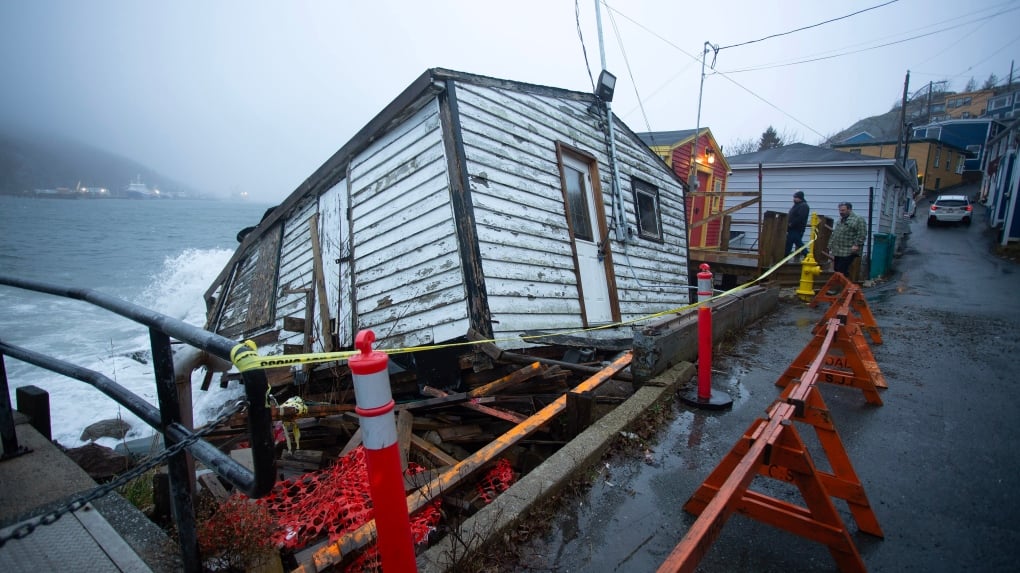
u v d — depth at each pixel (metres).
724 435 3.81
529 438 4.38
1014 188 18.09
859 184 19.34
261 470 1.47
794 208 12.43
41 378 10.23
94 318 16.81
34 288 2.53
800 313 8.77
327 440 4.91
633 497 2.98
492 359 5.05
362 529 2.54
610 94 8.23
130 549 2.04
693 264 14.23
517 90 6.58
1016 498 2.94
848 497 2.58
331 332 6.83
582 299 6.72
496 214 5.62
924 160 44.28
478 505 3.41
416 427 4.64
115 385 2.16
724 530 2.63
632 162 9.16
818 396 2.63
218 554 2.28
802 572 2.31
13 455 2.68
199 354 2.37
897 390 4.77
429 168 5.67
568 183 7.30
